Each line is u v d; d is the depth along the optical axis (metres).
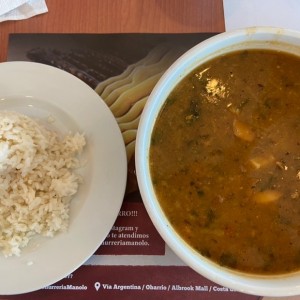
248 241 0.22
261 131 0.22
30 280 0.25
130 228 0.26
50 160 0.27
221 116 0.22
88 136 0.26
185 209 0.22
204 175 0.22
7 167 0.27
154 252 0.25
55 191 0.26
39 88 0.27
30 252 0.25
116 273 0.25
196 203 0.22
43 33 0.28
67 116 0.27
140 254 0.25
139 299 0.25
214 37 0.21
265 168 0.22
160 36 0.28
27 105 0.27
